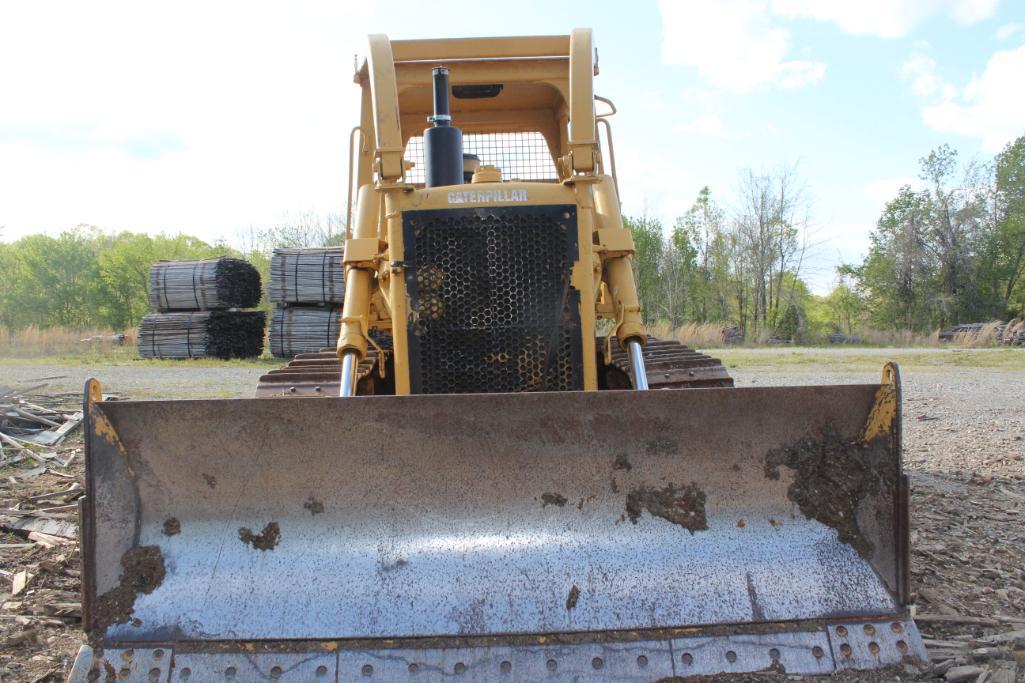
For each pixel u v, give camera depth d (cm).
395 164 419
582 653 291
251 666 290
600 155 530
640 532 317
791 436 322
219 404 315
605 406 320
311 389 499
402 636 295
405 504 319
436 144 455
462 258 412
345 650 292
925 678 292
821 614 302
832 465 321
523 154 588
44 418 869
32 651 343
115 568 309
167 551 312
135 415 314
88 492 309
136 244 4000
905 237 3609
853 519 317
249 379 1372
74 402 1023
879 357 1872
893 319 3622
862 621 303
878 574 312
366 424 318
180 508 318
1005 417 920
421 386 409
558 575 307
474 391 409
